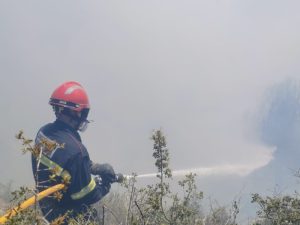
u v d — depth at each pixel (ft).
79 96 11.60
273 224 10.07
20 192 5.90
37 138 11.34
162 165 10.32
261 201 10.46
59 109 11.53
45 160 10.62
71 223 7.14
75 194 10.66
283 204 10.37
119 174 11.65
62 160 10.62
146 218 8.82
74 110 11.48
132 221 8.48
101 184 11.50
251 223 10.31
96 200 11.07
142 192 9.36
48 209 10.46
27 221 5.81
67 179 6.62
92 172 11.72
